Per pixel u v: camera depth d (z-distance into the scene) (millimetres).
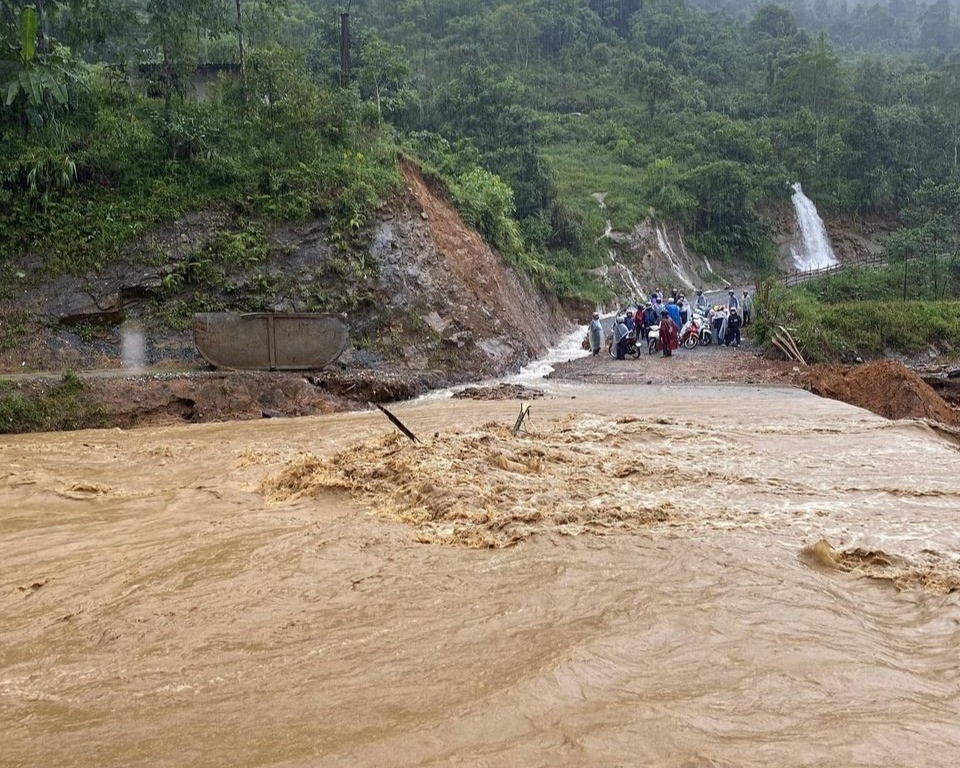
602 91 69812
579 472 8422
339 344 16641
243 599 4891
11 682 3854
